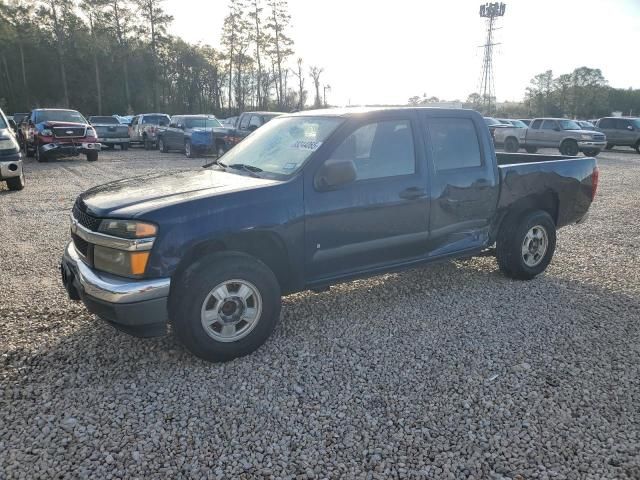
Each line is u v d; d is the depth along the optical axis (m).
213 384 3.41
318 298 4.98
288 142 4.39
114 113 70.19
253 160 4.48
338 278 4.24
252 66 66.19
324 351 3.88
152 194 3.74
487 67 61.22
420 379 3.49
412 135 4.55
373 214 4.26
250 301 3.72
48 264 5.97
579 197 5.86
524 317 4.54
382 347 3.95
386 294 5.09
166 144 22.97
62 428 2.92
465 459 2.70
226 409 3.13
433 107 4.77
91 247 3.57
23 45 66.38
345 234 4.15
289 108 66.19
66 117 18.78
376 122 4.35
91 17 60.31
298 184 3.91
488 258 6.36
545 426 2.98
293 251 3.93
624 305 4.84
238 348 3.68
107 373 3.52
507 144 26.50
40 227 7.88
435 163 4.68
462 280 5.52
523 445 2.81
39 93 70.19
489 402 3.21
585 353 3.87
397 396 3.28
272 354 3.83
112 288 3.32
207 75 75.25
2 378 3.43
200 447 2.78
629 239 7.53
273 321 3.83
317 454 2.73
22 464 2.62
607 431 2.94
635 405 3.20
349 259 4.25
